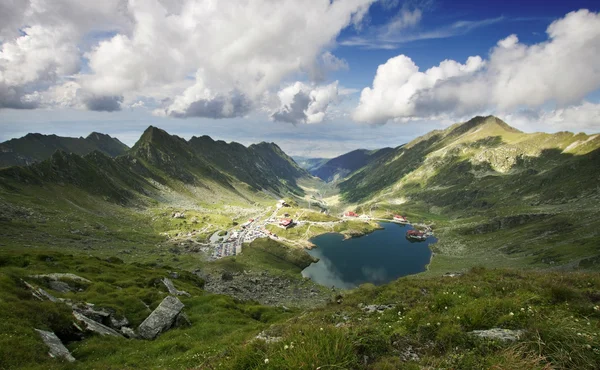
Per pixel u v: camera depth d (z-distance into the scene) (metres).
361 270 178.50
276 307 55.22
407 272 173.62
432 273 155.88
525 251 163.62
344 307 25.56
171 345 27.36
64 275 46.28
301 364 9.65
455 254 197.75
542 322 11.71
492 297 18.22
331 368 9.72
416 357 11.32
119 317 35.44
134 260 145.00
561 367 9.16
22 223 160.62
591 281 20.70
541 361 9.80
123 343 28.45
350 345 10.88
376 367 10.26
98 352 25.42
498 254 173.75
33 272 48.59
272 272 143.75
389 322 16.42
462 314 13.87
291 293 113.19
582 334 10.40
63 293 40.28
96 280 55.66
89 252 142.62
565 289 16.95
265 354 11.14
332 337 11.28
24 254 65.06
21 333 22.58
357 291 30.17
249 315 48.22
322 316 22.22
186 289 69.50
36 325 25.00
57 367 20.19
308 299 106.69
